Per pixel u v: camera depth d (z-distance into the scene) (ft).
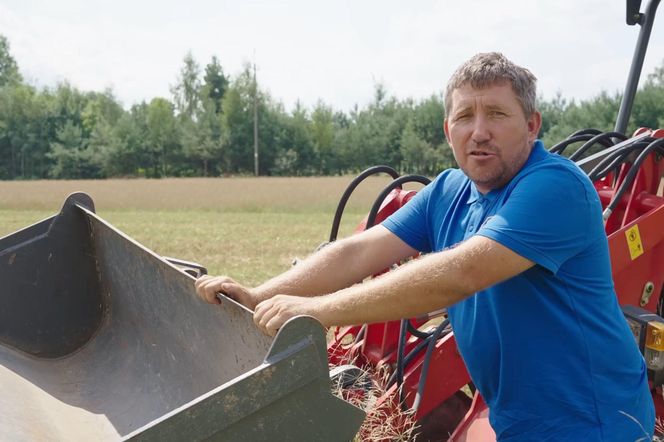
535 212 6.48
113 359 10.87
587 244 6.84
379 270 8.35
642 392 7.52
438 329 10.52
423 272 6.45
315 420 5.46
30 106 262.88
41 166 261.24
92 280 11.66
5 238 11.09
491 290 7.18
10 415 7.20
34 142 260.42
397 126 247.09
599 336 7.13
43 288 11.30
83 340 11.55
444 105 7.47
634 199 11.64
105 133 258.37
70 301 11.47
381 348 11.46
